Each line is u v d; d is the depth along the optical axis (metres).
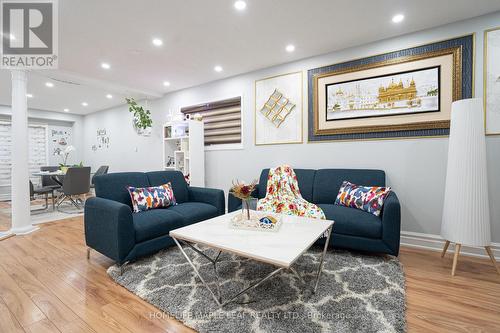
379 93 2.85
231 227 1.87
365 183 2.74
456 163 2.12
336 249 2.53
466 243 2.04
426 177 2.63
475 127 2.05
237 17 2.34
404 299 1.65
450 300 1.66
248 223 1.89
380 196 2.38
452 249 2.52
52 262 2.31
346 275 1.96
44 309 1.60
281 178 3.02
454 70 2.47
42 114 6.50
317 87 3.23
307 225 1.92
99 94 4.91
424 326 1.41
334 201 2.85
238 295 1.61
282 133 3.53
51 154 6.86
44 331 1.40
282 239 1.63
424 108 2.62
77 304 1.65
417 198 2.68
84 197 5.86
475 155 2.04
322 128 3.21
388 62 2.78
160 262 2.24
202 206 2.85
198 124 4.18
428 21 2.44
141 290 1.78
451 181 2.16
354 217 2.32
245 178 3.91
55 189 4.91
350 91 3.01
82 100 5.46
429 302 1.64
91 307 1.62
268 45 2.93
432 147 2.60
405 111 2.71
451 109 2.29
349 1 2.11
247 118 3.86
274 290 1.75
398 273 1.99
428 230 2.64
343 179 2.87
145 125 4.77
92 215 2.28
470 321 1.45
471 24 2.39
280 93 3.52
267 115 3.64
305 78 3.32
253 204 2.93
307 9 2.22
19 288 1.85
